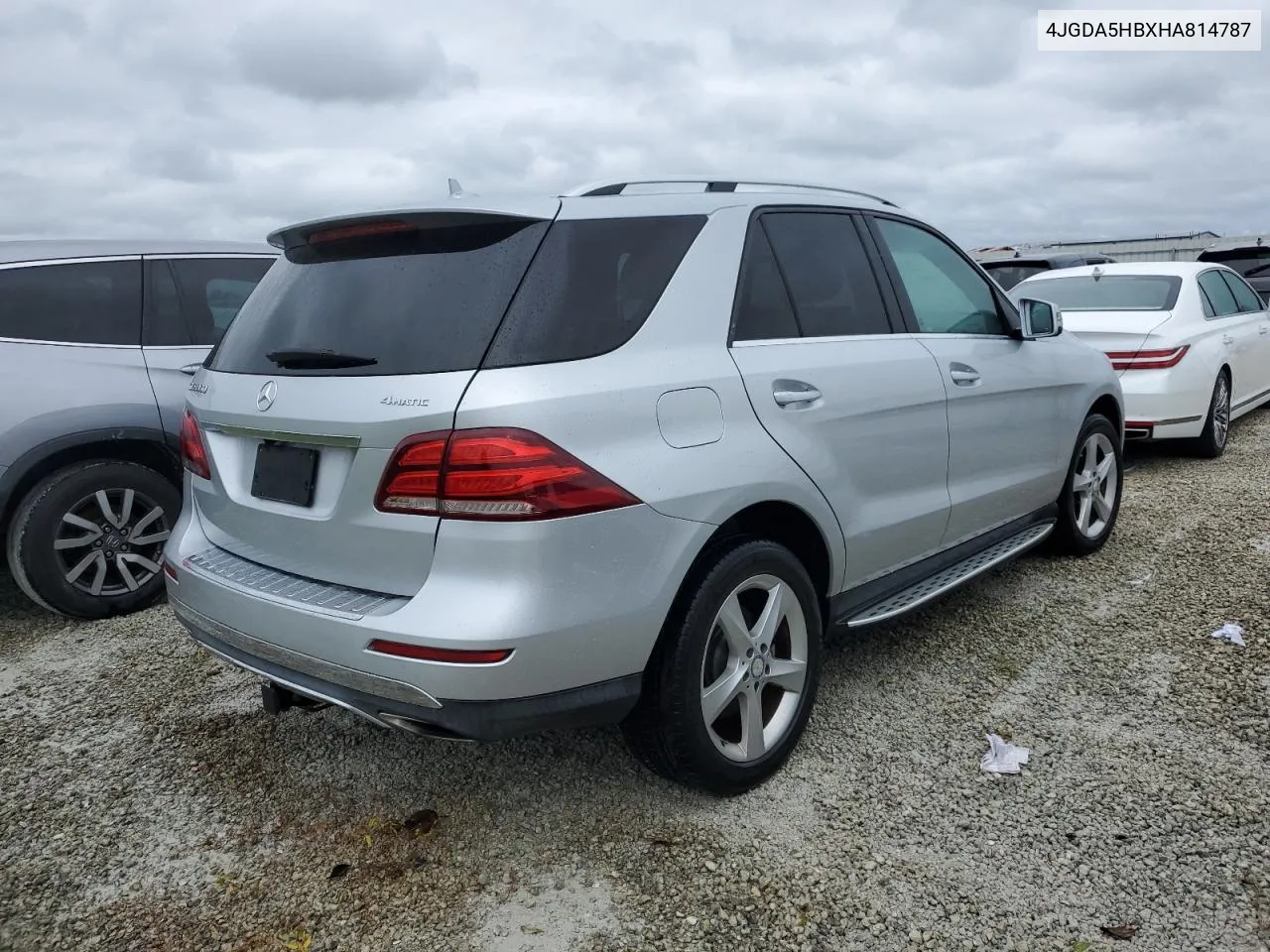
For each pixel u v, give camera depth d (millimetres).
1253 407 8656
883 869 2555
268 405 2652
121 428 4566
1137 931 2307
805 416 2971
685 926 2363
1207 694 3467
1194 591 4469
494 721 2316
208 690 3799
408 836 2783
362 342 2559
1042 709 3410
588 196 2797
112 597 4641
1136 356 7051
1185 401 7035
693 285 2787
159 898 2549
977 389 3816
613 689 2484
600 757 3188
